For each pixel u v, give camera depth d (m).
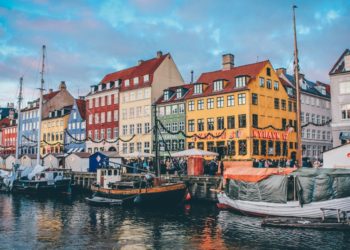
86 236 20.69
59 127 78.62
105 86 68.75
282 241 18.66
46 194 41.31
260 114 48.28
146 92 60.12
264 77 49.84
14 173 46.75
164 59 62.00
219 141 49.22
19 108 54.22
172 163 40.19
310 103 59.44
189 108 53.22
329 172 22.47
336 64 42.28
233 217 25.19
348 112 39.53
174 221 24.36
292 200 23.55
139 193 29.88
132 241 19.39
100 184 34.03
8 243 19.33
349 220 21.02
